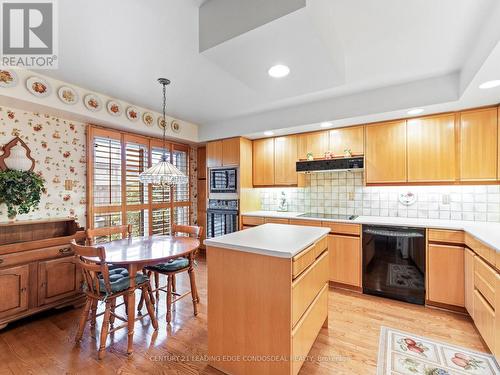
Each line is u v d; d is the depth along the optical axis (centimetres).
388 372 168
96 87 279
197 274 367
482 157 254
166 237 279
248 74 186
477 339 204
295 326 150
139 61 223
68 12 159
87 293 199
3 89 223
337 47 180
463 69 224
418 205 314
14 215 244
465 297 238
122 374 168
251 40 142
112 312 216
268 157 404
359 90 283
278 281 148
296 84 204
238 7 139
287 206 414
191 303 274
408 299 270
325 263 216
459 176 265
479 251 205
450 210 296
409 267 268
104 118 302
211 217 427
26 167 255
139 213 372
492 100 240
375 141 311
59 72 243
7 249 219
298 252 154
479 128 256
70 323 233
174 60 221
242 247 158
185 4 153
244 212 400
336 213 370
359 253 296
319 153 354
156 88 282
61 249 252
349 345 197
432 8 155
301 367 172
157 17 164
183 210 452
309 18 123
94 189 317
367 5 152
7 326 227
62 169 292
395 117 293
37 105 250
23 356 186
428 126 281
